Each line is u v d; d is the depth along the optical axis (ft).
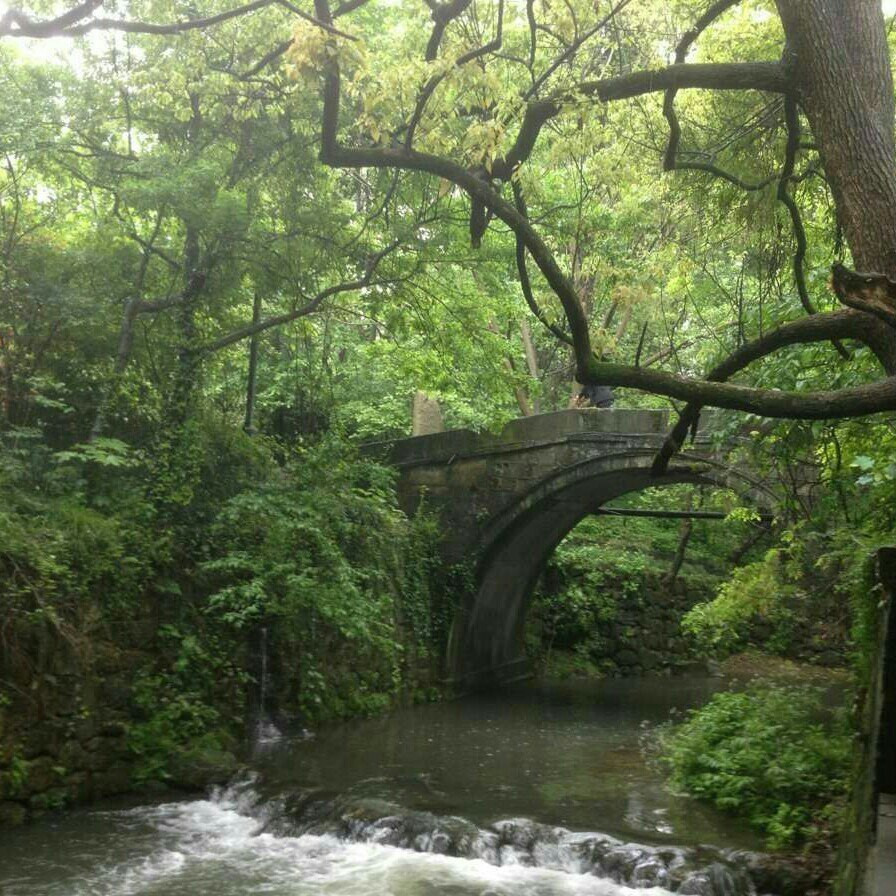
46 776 33.14
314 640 49.44
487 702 62.39
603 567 83.56
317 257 50.52
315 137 48.78
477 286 56.85
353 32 29.78
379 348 61.46
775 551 42.57
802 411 20.74
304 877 28.50
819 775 32.89
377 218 52.37
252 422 57.36
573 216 46.24
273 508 45.37
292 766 40.40
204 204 44.70
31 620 32.48
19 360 41.75
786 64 24.35
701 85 25.75
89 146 46.55
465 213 51.42
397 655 58.03
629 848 29.12
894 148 23.11
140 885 27.55
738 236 35.76
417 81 25.85
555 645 81.66
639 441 59.67
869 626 24.84
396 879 28.37
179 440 44.04
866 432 30.12
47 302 42.14
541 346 88.43
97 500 39.88
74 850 30.01
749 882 27.09
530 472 62.75
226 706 42.65
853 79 23.26
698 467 47.55
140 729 37.01
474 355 57.31
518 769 41.60
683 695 68.74
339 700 51.75
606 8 33.45
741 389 21.53
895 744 16.46
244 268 49.78
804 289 27.76
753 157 32.63
